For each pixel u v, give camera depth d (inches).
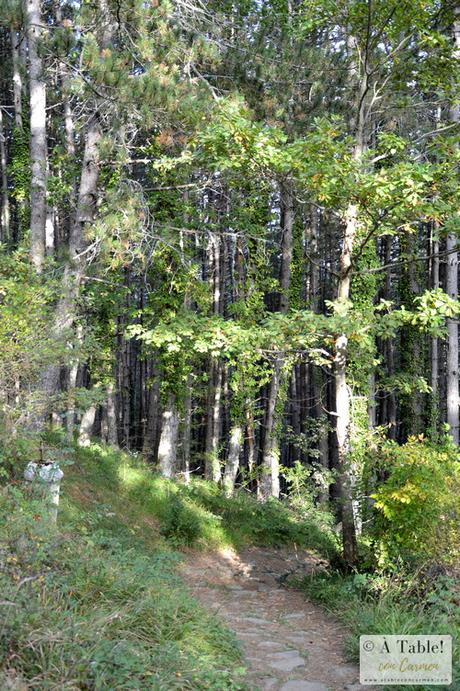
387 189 306.3
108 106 426.9
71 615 176.6
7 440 298.2
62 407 367.9
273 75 523.5
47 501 275.4
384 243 948.0
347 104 563.2
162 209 557.3
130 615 205.5
